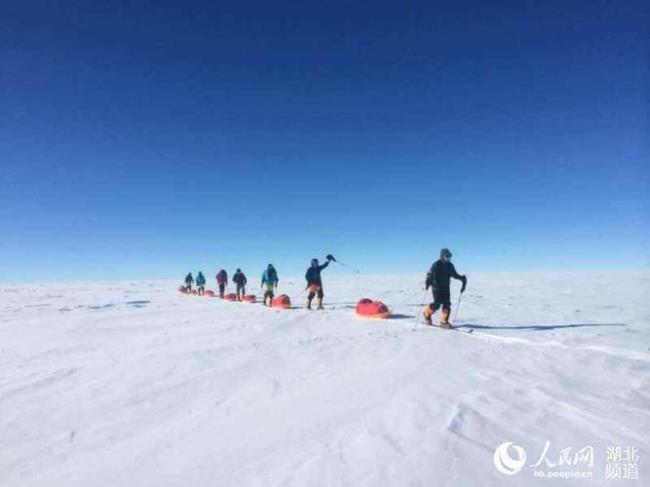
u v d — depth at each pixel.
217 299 21.50
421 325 9.60
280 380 5.50
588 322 10.19
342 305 16.14
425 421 3.89
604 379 5.15
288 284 34.47
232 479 3.12
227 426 4.10
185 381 5.58
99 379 5.82
